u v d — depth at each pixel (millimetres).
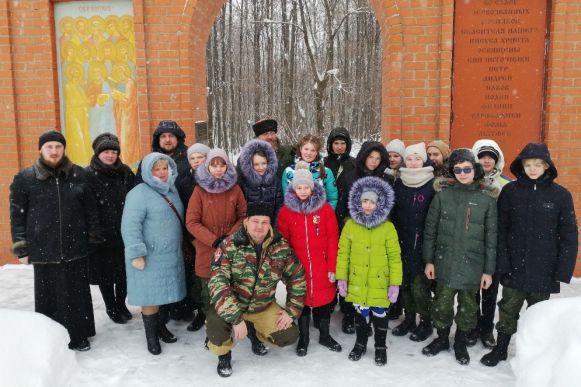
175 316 4320
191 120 5602
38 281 3613
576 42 5070
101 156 3986
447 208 3469
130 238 3428
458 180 3432
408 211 3715
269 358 3564
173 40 5492
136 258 3439
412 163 3725
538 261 3238
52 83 5691
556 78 5070
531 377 2639
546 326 2805
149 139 5613
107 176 4035
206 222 3646
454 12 5156
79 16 5680
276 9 21844
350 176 3900
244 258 3297
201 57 6121
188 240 3961
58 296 3604
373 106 21594
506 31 5145
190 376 3301
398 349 3701
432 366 3410
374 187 3408
